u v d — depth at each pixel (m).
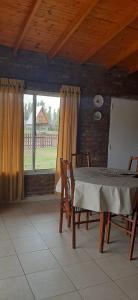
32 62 3.96
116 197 2.37
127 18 3.01
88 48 3.92
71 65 4.29
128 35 3.54
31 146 4.20
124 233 3.03
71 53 4.07
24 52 3.89
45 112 4.24
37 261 2.31
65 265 2.27
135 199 2.42
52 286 1.96
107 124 4.79
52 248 2.58
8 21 3.21
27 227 3.09
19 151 3.91
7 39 3.60
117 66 4.69
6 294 1.84
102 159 4.82
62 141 4.24
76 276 2.10
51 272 2.14
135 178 2.76
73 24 3.15
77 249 2.58
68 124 4.25
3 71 3.77
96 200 2.40
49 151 4.36
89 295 1.87
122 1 2.76
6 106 3.75
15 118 3.83
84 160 4.52
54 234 2.92
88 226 3.19
